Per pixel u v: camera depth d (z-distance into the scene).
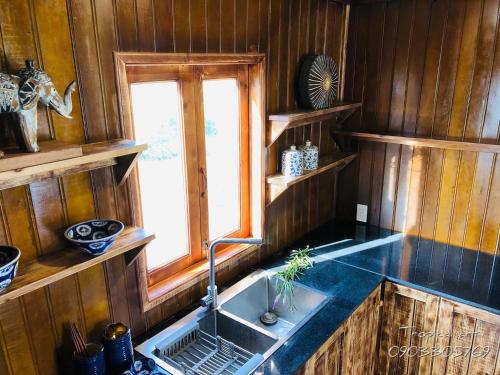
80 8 1.26
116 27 1.36
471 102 2.32
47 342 1.35
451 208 2.50
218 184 2.02
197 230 1.93
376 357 2.31
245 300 2.02
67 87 1.19
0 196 1.17
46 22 1.19
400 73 2.52
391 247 2.51
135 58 1.42
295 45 2.19
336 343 1.77
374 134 2.56
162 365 1.51
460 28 2.27
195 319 1.78
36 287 1.13
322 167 2.40
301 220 2.62
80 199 1.37
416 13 2.39
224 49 1.77
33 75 1.06
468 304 1.91
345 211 2.96
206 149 1.88
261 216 2.19
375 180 2.77
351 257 2.37
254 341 1.75
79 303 1.42
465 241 2.49
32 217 1.25
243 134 2.07
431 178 2.54
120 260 1.53
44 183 1.26
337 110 2.39
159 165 1.70
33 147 1.08
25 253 1.25
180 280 1.80
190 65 1.69
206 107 1.85
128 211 1.52
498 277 2.13
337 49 2.60
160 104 1.64
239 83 1.96
